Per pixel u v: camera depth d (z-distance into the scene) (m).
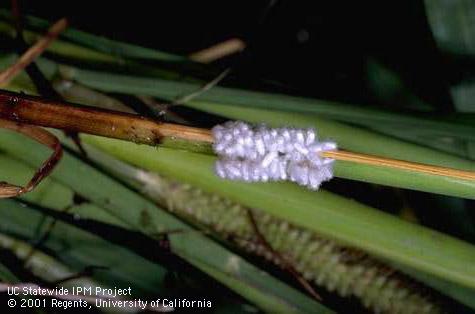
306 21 0.32
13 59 0.24
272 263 0.25
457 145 0.24
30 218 0.24
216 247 0.25
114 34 0.29
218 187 0.23
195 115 0.25
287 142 0.18
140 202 0.25
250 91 0.23
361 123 0.23
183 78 0.24
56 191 0.25
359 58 0.31
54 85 0.24
